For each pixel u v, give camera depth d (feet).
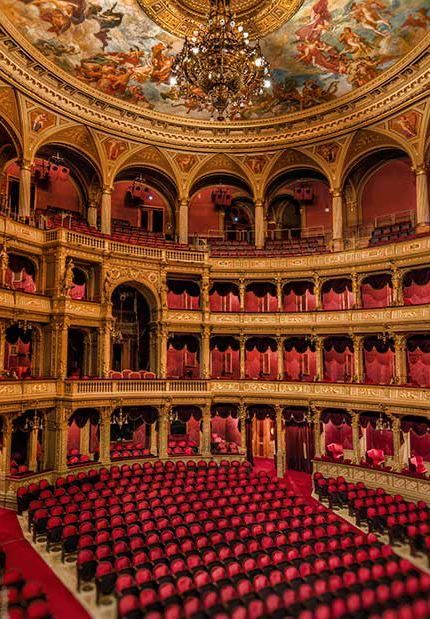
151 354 106.01
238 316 109.29
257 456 117.19
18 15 77.87
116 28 84.74
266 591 47.65
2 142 99.45
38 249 92.63
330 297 111.04
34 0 75.56
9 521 70.18
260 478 84.28
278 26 84.17
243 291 111.34
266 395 102.53
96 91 98.07
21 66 86.48
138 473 85.51
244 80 66.13
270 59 92.32
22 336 92.99
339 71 94.73
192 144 114.01
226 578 49.73
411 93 93.09
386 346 101.76
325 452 105.60
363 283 107.86
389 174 114.62
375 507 71.31
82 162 111.75
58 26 81.56
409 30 82.48
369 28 83.41
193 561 52.75
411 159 100.48
